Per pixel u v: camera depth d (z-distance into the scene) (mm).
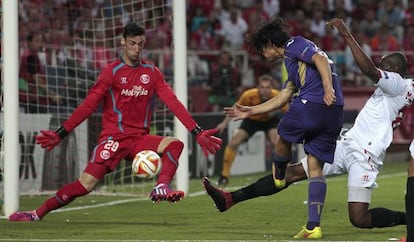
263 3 73500
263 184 26938
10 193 31938
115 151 27875
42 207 29312
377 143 25203
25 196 41156
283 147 25859
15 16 31766
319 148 25203
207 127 51344
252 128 44844
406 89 25297
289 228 28312
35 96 44875
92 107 27328
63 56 46844
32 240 25328
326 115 24828
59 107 44906
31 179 42250
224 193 27047
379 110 25406
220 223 29703
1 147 32875
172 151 27531
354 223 25484
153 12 43719
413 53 72125
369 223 25406
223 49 63188
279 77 63812
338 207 34438
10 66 31797
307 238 25344
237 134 44844
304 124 24906
